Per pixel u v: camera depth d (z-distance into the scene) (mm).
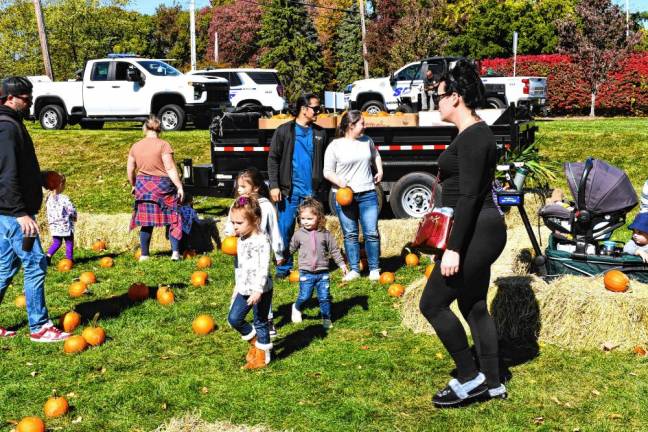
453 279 4699
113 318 7188
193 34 42438
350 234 8383
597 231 7031
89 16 49031
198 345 6383
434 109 14750
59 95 22359
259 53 73500
